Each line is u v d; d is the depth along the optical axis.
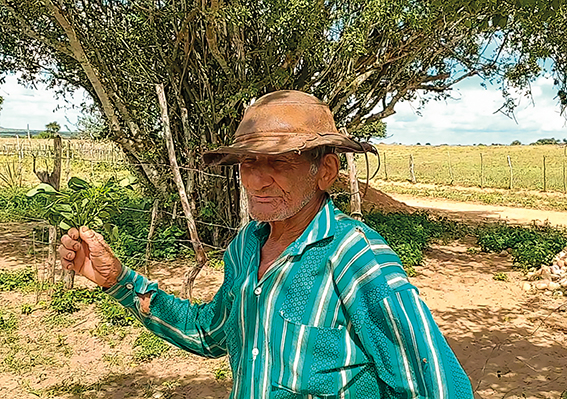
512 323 8.17
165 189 12.67
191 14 10.37
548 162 49.09
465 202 26.50
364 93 13.53
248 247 1.90
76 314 7.90
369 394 1.58
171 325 2.10
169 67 11.62
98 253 1.98
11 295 8.77
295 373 1.58
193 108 12.57
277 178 1.69
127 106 12.21
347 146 1.71
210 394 5.64
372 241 1.63
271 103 1.72
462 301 9.34
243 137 1.72
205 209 12.13
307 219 1.77
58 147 10.78
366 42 11.04
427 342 1.50
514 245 13.66
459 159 55.00
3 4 10.77
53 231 8.92
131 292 2.06
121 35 11.35
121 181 2.45
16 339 6.98
